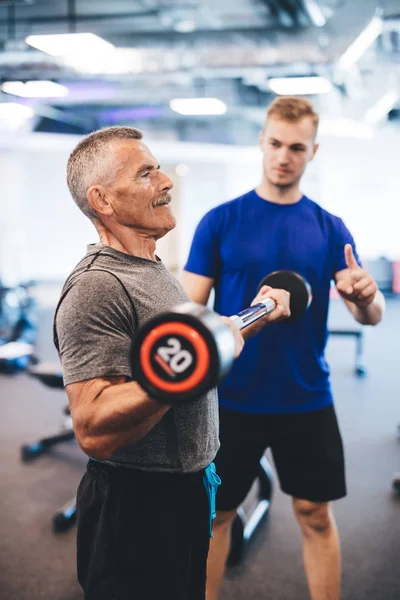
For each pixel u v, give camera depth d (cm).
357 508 282
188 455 121
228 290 185
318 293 184
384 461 339
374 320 189
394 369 549
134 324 115
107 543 120
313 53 549
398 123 1006
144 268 123
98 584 119
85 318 108
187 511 123
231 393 179
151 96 834
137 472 120
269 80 612
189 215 1147
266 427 180
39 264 1180
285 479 184
